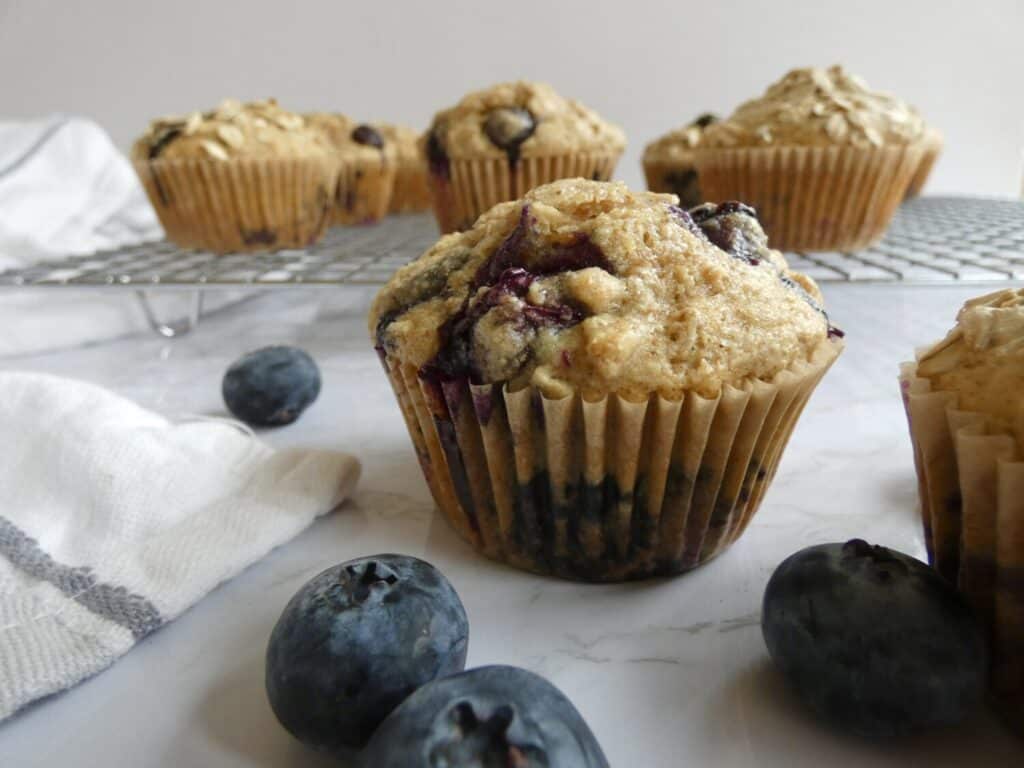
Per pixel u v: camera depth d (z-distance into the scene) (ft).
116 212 0.90
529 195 0.36
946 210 1.00
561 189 0.35
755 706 0.27
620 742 0.25
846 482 0.43
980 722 0.26
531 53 1.19
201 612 0.32
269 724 0.27
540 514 0.34
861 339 0.68
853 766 0.25
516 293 0.32
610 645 0.30
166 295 0.73
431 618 0.26
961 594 0.26
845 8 1.14
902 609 0.24
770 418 0.33
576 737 0.21
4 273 0.67
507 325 0.31
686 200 0.95
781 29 1.16
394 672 0.24
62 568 0.32
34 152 0.89
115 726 0.26
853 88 0.80
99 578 0.31
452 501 0.37
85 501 0.36
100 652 0.28
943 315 0.74
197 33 1.18
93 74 1.19
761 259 0.35
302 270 0.67
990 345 0.27
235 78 1.20
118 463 0.37
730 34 1.16
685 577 0.35
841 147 0.75
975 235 0.79
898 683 0.24
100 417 0.41
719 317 0.31
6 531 0.34
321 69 1.20
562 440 0.31
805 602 0.26
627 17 1.16
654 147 0.98
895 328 0.71
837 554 0.27
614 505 0.33
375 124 1.14
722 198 0.84
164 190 0.78
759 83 1.18
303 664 0.24
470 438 0.33
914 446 0.30
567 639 0.31
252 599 0.33
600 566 0.34
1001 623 0.26
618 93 1.20
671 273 0.32
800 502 0.41
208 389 0.58
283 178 0.79
